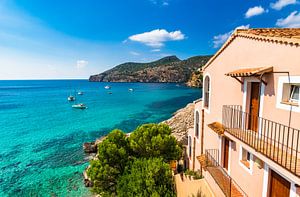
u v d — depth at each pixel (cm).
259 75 890
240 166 1148
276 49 823
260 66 930
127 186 1428
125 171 1580
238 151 1173
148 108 7675
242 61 1085
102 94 13412
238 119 1134
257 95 1016
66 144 3775
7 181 2472
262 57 914
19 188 2327
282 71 791
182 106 8056
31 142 3884
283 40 770
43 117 6212
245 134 1006
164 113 6675
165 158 1869
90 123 5394
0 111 7319
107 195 1634
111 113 6750
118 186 1488
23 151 3428
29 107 8206
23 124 5319
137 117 6088
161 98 10844
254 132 1010
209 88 1566
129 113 6719
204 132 1714
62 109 7619
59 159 3102
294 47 729
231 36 1175
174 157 1891
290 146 763
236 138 981
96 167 1691
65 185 2391
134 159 1706
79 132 4569
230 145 1266
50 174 2642
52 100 10531
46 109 7656
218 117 1403
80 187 2348
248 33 1011
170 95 12288
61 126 5097
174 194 1439
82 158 3136
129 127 4988
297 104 741
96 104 8850
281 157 696
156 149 1850
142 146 1852
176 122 3766
